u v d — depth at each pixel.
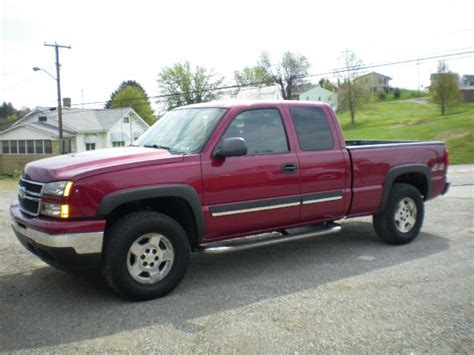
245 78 73.31
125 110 49.44
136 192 4.49
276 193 5.40
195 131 5.27
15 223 4.96
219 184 5.00
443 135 40.25
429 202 10.58
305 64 73.00
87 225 4.31
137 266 4.59
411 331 3.89
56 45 34.81
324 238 7.18
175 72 67.38
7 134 44.56
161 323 4.10
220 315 4.25
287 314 4.25
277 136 5.54
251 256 6.24
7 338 3.84
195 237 5.07
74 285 5.12
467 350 3.57
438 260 5.89
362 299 4.59
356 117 74.75
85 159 4.72
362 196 6.18
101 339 3.80
